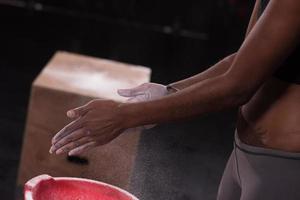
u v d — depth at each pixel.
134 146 1.91
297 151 1.21
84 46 5.63
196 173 3.09
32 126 2.29
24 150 2.31
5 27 5.75
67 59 2.69
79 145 1.20
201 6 6.68
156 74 5.20
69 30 6.11
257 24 1.14
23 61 4.77
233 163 1.38
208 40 6.68
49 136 2.28
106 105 1.18
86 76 2.48
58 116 2.26
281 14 1.10
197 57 6.00
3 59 4.71
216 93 1.14
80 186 1.33
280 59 1.12
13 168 2.84
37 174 2.32
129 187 1.82
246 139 1.31
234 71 1.14
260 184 1.23
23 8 6.54
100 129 1.18
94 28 6.38
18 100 3.83
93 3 6.78
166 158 1.99
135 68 2.73
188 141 3.54
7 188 2.63
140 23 6.80
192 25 6.73
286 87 1.23
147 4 6.75
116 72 2.62
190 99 1.15
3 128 3.32
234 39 6.67
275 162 1.22
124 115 1.17
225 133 3.88
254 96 1.32
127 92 1.45
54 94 2.24
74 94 2.24
